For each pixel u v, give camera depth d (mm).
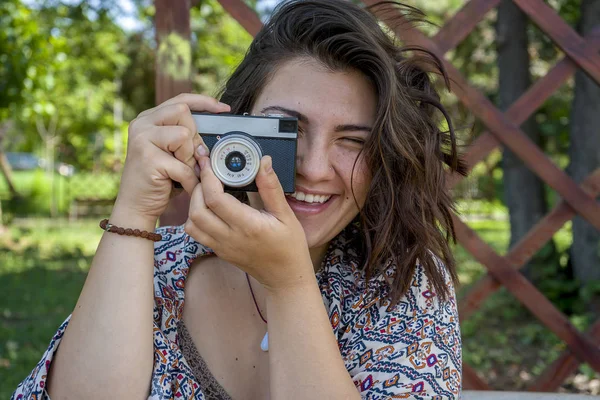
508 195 6277
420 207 1408
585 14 4883
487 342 5199
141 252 1235
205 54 14766
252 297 1419
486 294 2844
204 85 14562
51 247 10398
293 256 1163
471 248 2791
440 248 1458
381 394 1257
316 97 1318
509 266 2811
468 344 5148
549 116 7930
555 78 2709
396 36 1795
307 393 1174
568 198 2742
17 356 4863
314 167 1307
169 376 1257
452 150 1541
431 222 1440
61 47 9656
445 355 1314
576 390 4035
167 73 2664
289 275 1179
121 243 1231
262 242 1133
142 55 16344
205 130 1246
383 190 1389
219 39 14914
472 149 2721
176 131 1186
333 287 1418
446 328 1369
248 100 1436
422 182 1411
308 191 1334
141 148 1209
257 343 1405
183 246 1476
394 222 1418
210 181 1120
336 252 1479
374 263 1418
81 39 13039
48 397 1229
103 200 15711
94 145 17500
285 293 1195
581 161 5191
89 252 10070
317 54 1342
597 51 2660
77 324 1216
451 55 8617
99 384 1188
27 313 6266
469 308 2850
